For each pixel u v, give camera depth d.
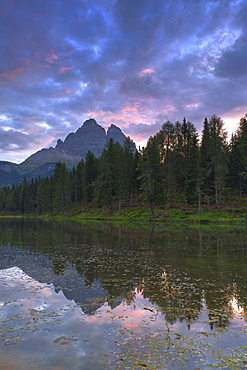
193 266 13.20
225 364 4.66
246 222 44.88
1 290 9.34
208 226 40.75
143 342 5.50
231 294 8.72
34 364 4.70
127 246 20.62
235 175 69.94
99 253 17.33
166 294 8.76
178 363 4.69
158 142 75.88
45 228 42.84
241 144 61.12
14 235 30.50
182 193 73.81
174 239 25.19
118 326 6.32
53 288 9.54
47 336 5.81
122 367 4.57
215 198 63.56
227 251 17.91
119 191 74.69
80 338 5.70
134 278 10.90
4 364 4.69
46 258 15.53
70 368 4.55
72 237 27.86
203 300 8.15
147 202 60.44
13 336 5.81
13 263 14.08
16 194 168.88
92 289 9.39
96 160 106.25
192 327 6.24
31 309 7.49
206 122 76.25
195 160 60.53
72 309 7.47
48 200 121.00
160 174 57.66
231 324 6.41
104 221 63.38
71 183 107.94
